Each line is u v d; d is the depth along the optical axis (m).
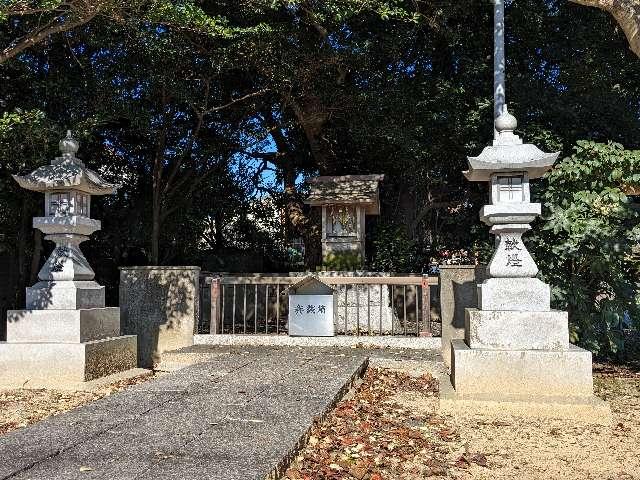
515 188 6.43
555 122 11.48
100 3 7.53
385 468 4.13
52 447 3.76
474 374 6.02
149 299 9.40
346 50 11.38
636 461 4.51
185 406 4.97
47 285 7.46
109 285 14.17
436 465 4.26
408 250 13.06
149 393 5.51
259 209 16.47
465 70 12.73
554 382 5.88
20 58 10.43
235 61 11.47
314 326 9.02
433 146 12.75
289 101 12.64
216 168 14.21
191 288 9.35
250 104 13.51
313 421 4.56
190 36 11.05
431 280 9.03
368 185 11.52
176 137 13.68
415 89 12.80
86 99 10.97
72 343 7.17
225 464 3.39
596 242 8.16
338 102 12.59
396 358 7.95
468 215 14.28
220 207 15.36
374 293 10.43
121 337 8.07
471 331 6.21
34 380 7.11
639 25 6.46
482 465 4.34
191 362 8.28
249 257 15.79
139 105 11.86
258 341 9.10
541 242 8.69
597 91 12.03
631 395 7.04
